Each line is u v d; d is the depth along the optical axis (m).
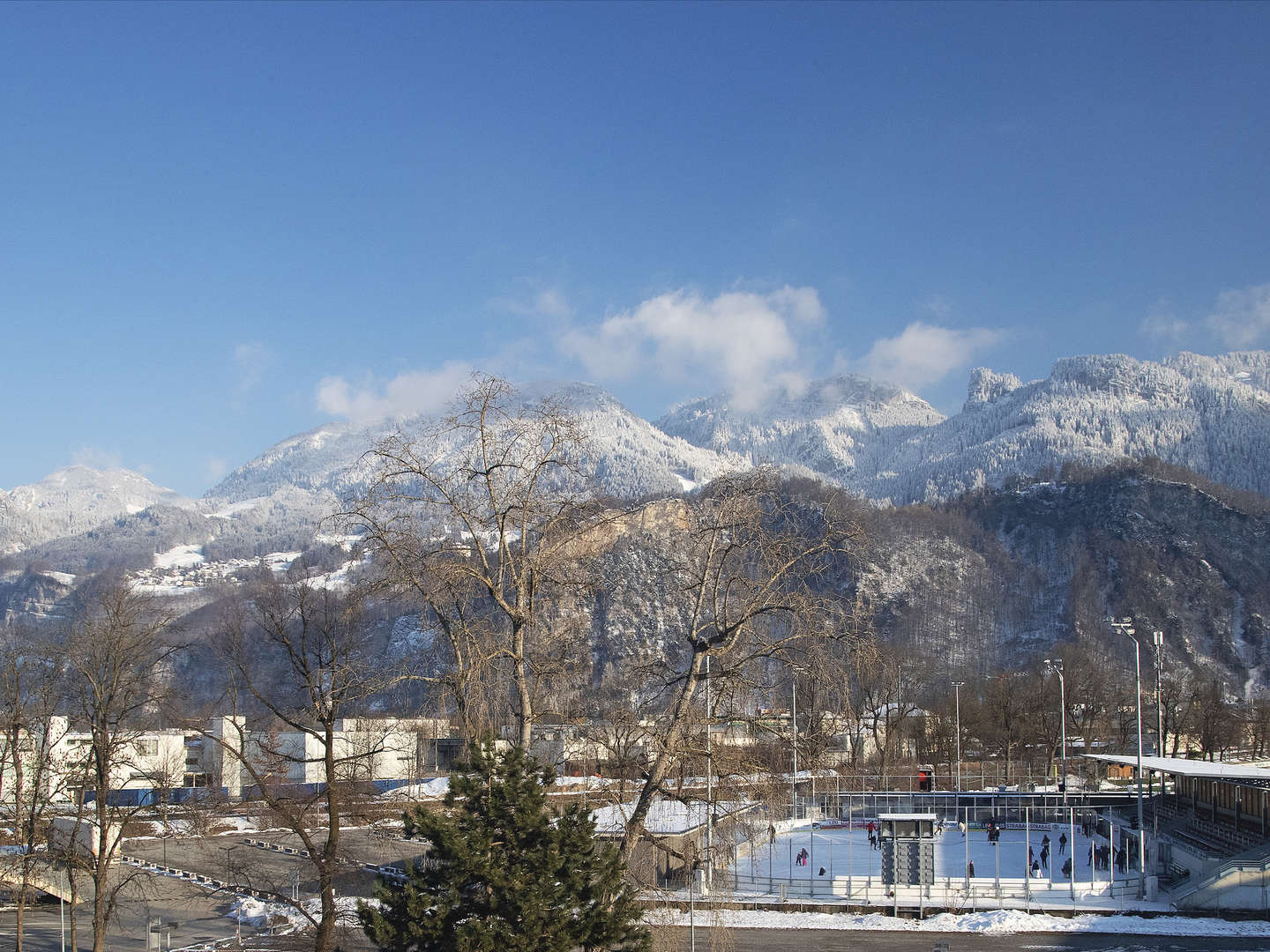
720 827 33.00
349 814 34.41
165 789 49.53
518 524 30.59
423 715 32.66
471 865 27.38
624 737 33.00
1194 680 193.62
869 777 110.56
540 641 31.11
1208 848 72.31
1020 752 143.50
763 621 32.72
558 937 26.98
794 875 73.62
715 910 35.31
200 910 59.69
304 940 43.06
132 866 64.56
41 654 46.84
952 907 62.41
